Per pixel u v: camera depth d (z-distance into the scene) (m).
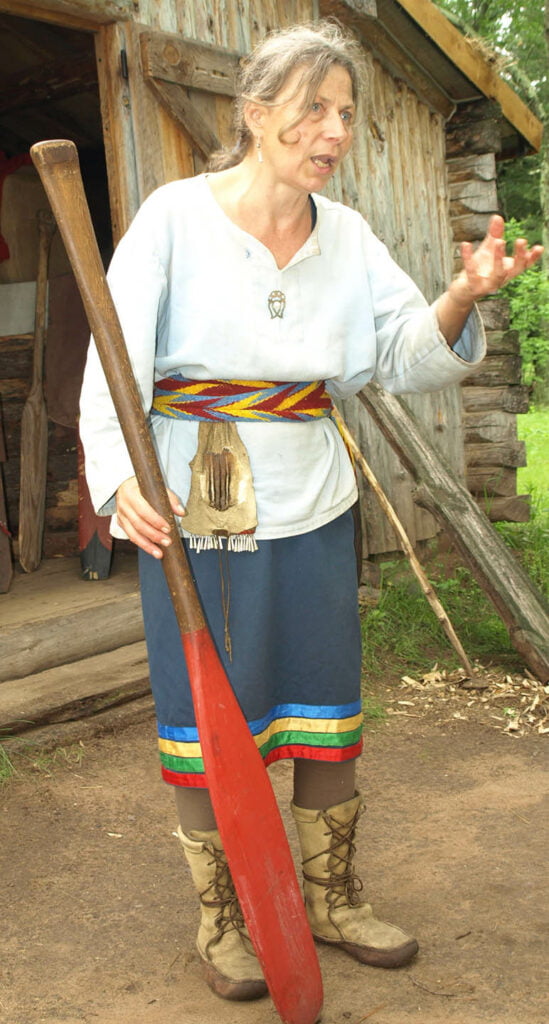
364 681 4.15
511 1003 1.94
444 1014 1.91
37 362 5.55
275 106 1.67
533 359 16.08
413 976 2.04
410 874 2.50
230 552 1.86
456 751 3.38
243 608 1.86
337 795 2.06
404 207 6.20
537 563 5.96
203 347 1.80
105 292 1.69
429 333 1.86
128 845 2.71
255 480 1.86
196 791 1.94
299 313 1.84
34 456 5.51
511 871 2.50
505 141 7.73
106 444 1.78
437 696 3.97
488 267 1.71
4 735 3.41
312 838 2.08
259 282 1.81
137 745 3.48
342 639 1.98
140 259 1.78
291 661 1.97
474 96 6.60
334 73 1.67
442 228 6.70
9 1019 1.96
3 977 2.11
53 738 3.42
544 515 7.45
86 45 5.72
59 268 5.74
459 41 6.11
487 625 4.78
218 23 4.62
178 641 1.87
